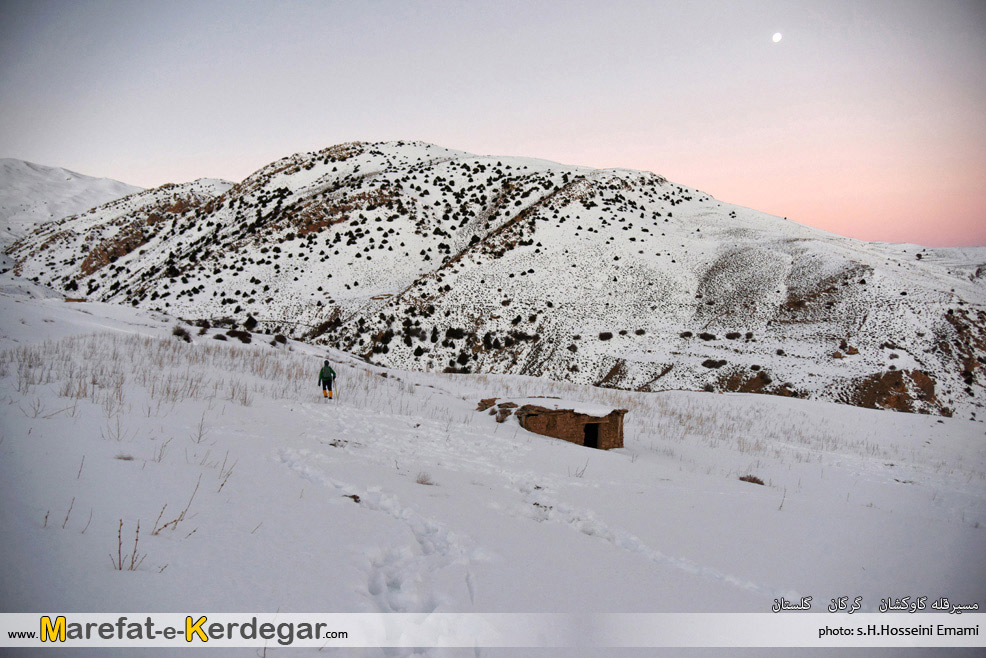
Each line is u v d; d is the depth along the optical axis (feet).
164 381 37.29
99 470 17.02
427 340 173.58
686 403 86.38
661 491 30.63
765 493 33.76
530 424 47.55
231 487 18.49
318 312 197.06
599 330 172.55
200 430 25.02
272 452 25.49
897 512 35.17
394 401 53.52
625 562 18.61
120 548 12.32
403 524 18.79
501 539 19.08
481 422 49.11
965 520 35.27
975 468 61.16
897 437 73.46
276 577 12.89
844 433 73.72
